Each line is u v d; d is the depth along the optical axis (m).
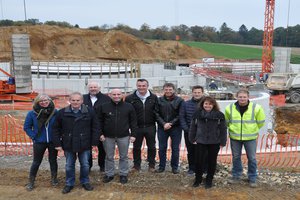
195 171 6.54
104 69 32.62
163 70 38.12
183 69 37.47
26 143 10.24
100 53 58.28
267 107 13.39
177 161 7.17
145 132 7.10
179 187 6.43
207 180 6.36
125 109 6.43
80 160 6.23
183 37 119.94
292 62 63.91
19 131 12.74
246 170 7.50
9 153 9.06
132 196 6.03
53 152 6.35
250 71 44.84
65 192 6.12
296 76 25.64
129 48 62.75
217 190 6.29
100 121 6.41
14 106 19.58
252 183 6.46
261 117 6.37
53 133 6.04
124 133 6.45
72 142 6.03
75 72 30.77
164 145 7.15
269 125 15.01
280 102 25.09
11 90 21.75
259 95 15.17
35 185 6.50
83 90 25.66
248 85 28.05
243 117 6.36
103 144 6.57
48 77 30.38
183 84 30.36
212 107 6.11
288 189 6.39
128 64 36.88
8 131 13.15
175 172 7.21
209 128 6.11
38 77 29.94
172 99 6.95
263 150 11.98
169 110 6.89
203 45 91.38
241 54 78.50
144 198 5.96
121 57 58.69
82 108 6.06
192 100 6.83
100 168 7.31
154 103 7.04
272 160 10.42
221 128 6.14
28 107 19.61
